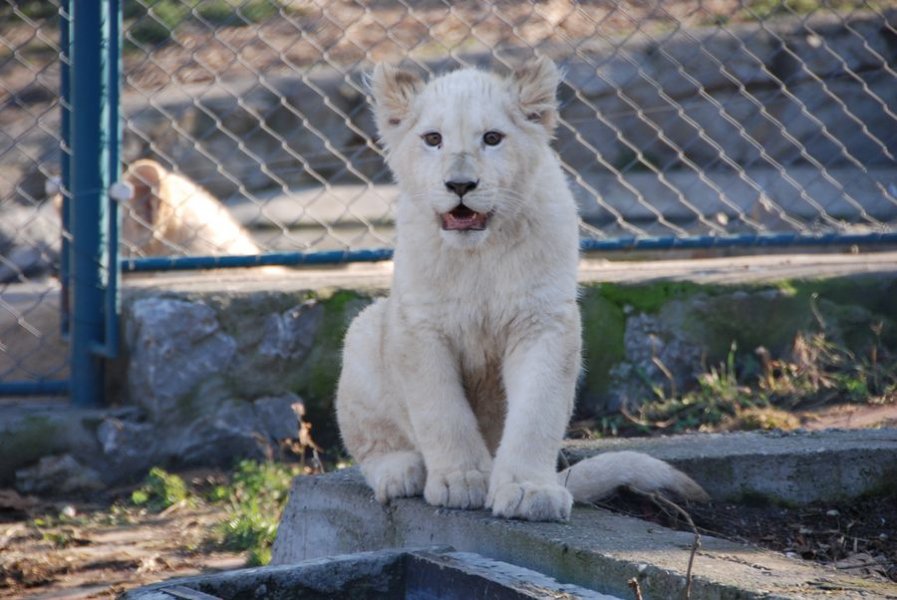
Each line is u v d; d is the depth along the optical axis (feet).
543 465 20.93
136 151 59.31
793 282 35.35
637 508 23.20
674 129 64.34
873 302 35.53
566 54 60.70
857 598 15.78
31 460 32.42
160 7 59.16
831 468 24.41
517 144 21.80
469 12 59.88
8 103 59.98
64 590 24.67
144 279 36.81
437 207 21.13
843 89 65.41
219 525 28.71
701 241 35.60
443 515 20.86
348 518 23.18
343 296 34.58
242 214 57.57
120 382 34.63
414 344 21.68
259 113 60.90
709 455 24.23
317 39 60.13
